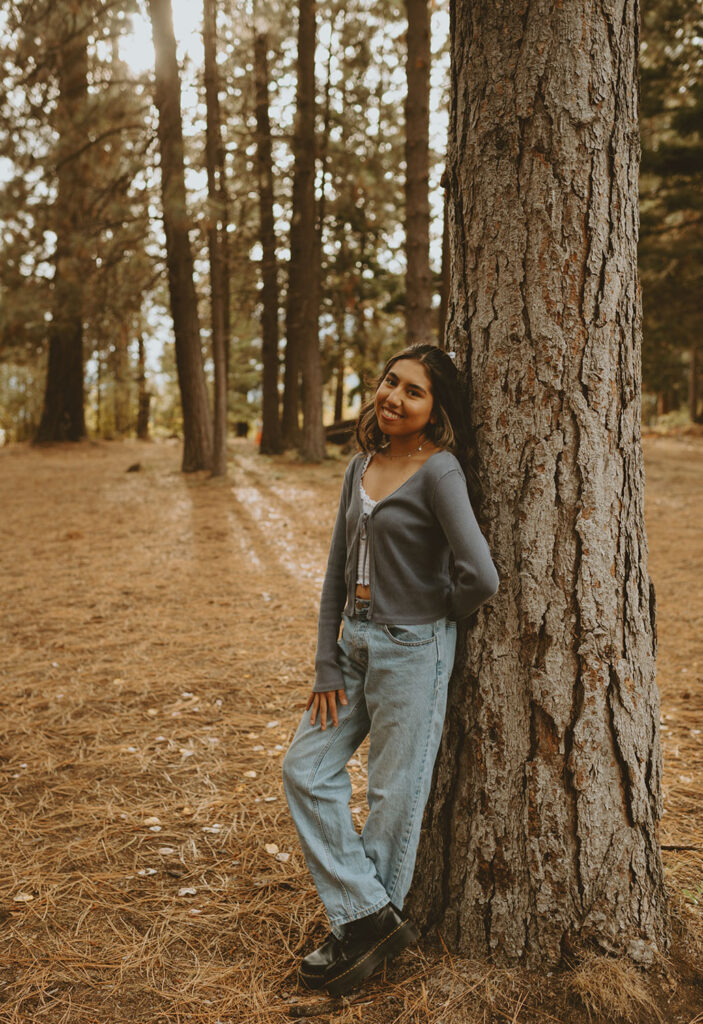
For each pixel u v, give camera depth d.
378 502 1.96
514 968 1.98
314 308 15.70
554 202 1.89
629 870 1.98
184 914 2.32
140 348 29.25
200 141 12.59
